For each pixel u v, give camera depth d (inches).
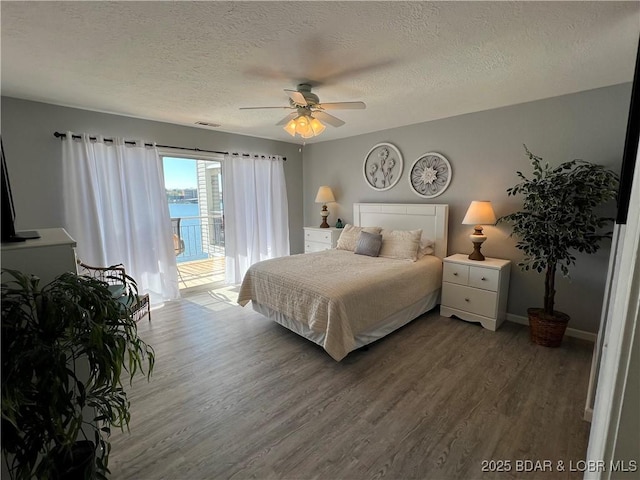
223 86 105.7
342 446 67.5
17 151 118.0
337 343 95.5
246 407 80.4
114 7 60.4
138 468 62.0
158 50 79.0
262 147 199.8
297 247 228.1
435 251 151.9
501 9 62.6
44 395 38.7
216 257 225.8
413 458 64.4
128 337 48.6
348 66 89.9
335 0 59.4
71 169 127.2
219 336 122.6
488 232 138.5
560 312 115.5
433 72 94.5
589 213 98.5
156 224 156.9
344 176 198.5
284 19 65.7
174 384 90.6
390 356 105.6
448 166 148.2
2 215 50.5
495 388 87.2
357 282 107.0
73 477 45.6
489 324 125.2
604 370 30.2
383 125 163.6
